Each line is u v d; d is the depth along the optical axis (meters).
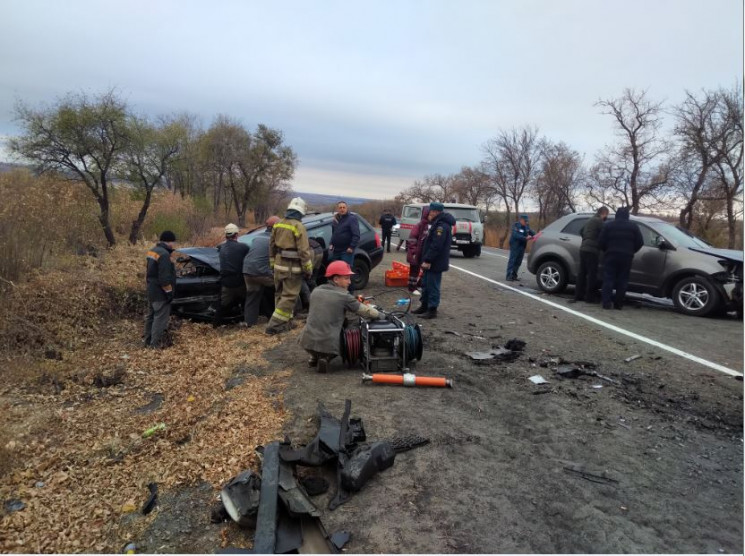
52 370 5.98
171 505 3.29
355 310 5.35
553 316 8.11
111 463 3.91
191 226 17.22
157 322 6.96
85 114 10.95
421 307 8.07
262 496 3.03
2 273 7.70
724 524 3.00
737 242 23.14
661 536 2.89
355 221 8.53
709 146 22.69
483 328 7.31
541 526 2.97
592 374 5.41
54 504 3.36
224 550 2.82
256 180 37.12
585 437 4.05
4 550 2.90
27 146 10.79
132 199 14.60
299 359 5.95
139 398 5.33
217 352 6.43
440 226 7.63
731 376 5.38
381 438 3.96
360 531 2.93
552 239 10.24
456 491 3.31
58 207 9.98
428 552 2.77
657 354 6.10
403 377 5.06
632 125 28.83
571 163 38.16
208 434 4.19
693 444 3.96
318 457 3.49
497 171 41.72
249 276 7.39
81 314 7.72
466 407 4.59
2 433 4.31
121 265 10.23
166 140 13.23
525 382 5.21
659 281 8.66
